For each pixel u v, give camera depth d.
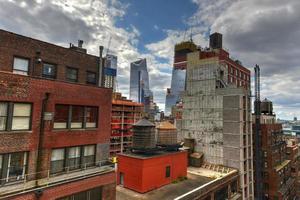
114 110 64.69
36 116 17.69
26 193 15.08
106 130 23.41
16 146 16.38
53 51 22.02
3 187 15.41
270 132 56.12
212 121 46.66
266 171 54.28
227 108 44.56
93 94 22.17
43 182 16.92
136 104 70.75
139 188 29.06
